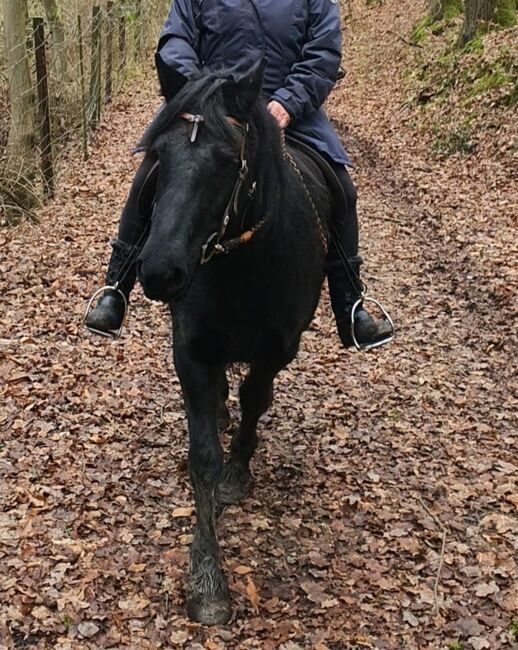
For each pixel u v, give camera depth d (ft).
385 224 37.70
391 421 20.31
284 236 13.07
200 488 13.28
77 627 12.76
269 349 14.20
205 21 14.82
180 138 10.97
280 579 14.33
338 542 15.47
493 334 25.64
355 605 13.66
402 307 28.17
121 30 71.46
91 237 32.53
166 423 19.44
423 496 17.10
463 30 62.03
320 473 17.88
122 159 46.03
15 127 37.29
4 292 26.32
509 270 29.81
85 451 17.81
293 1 14.97
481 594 13.99
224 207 11.30
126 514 15.85
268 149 12.30
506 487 17.33
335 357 23.99
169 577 14.08
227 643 12.69
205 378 13.42
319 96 15.01
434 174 45.16
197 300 12.83
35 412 19.17
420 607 13.70
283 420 20.15
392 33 87.45
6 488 16.20
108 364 22.18
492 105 48.34
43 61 37.63
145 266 10.55
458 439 19.49
